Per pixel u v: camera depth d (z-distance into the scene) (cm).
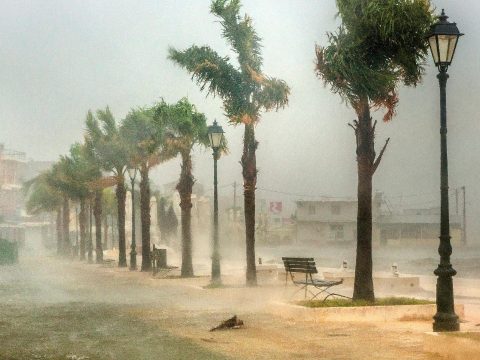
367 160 1520
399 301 1488
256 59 2327
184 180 2997
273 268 2573
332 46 1502
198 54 2333
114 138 4309
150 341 1117
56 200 7706
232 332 1226
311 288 2144
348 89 1490
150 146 3438
